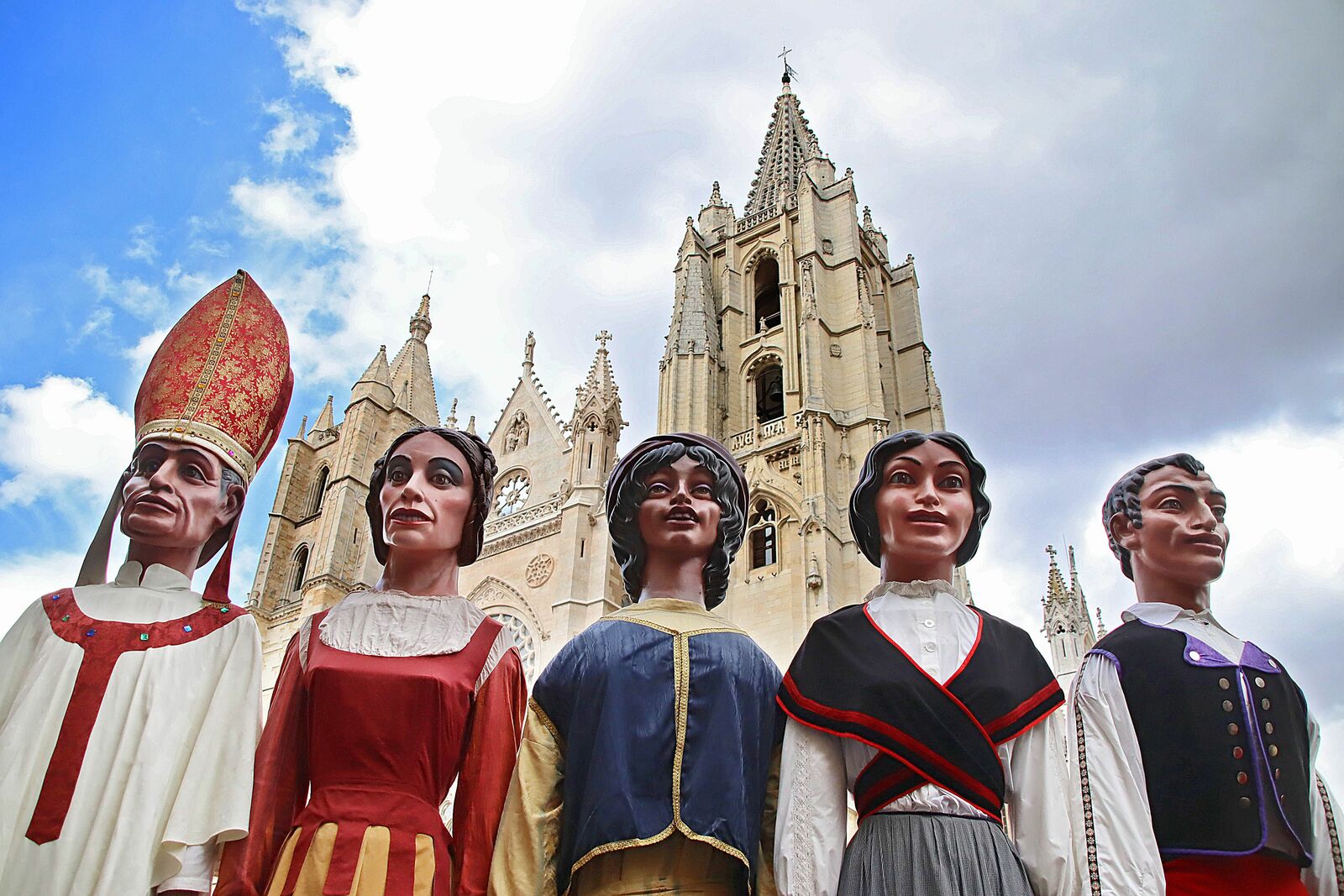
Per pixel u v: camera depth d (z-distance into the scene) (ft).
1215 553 31.07
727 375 206.80
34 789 25.22
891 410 212.84
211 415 31.12
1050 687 26.86
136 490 29.78
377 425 208.64
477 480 34.24
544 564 165.58
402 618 30.35
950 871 23.61
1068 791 26.99
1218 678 28.19
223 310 33.09
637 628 28.94
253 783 26.89
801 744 26.37
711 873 25.22
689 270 225.56
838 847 24.93
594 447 174.91
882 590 30.14
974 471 32.32
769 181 270.46
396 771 27.55
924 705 25.66
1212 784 26.73
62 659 27.12
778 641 145.79
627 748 26.14
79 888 23.95
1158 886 24.39
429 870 26.22
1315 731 29.37
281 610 193.88
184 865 24.80
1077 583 177.06
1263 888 25.89
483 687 29.60
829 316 200.44
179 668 27.53
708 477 32.96
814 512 157.58
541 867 25.86
